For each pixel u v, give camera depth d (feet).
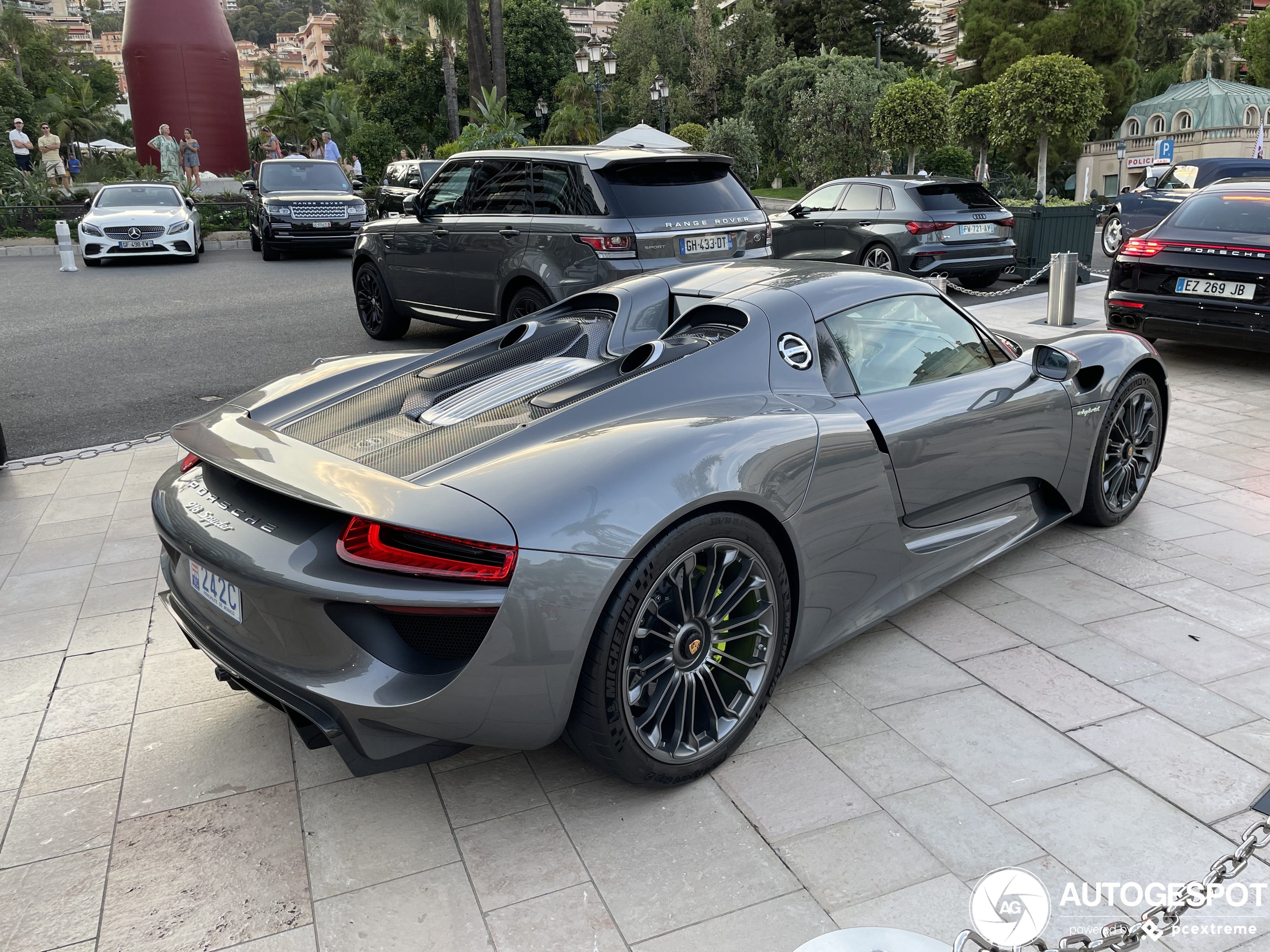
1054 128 81.71
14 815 7.63
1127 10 148.05
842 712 8.71
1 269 51.80
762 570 7.69
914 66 199.00
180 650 10.36
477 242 22.93
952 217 33.86
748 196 22.47
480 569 6.34
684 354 8.47
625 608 6.75
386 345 27.66
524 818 7.41
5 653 10.33
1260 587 11.08
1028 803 7.37
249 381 23.75
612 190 20.33
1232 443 16.71
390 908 6.52
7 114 160.04
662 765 7.38
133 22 123.44
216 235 65.62
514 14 147.64
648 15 206.59
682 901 6.48
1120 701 8.76
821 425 8.30
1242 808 7.25
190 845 7.22
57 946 6.27
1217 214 21.33
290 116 144.36
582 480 6.80
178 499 8.38
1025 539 11.26
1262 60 163.43
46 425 20.17
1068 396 11.36
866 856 6.84
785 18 203.72
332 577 6.58
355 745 6.71
